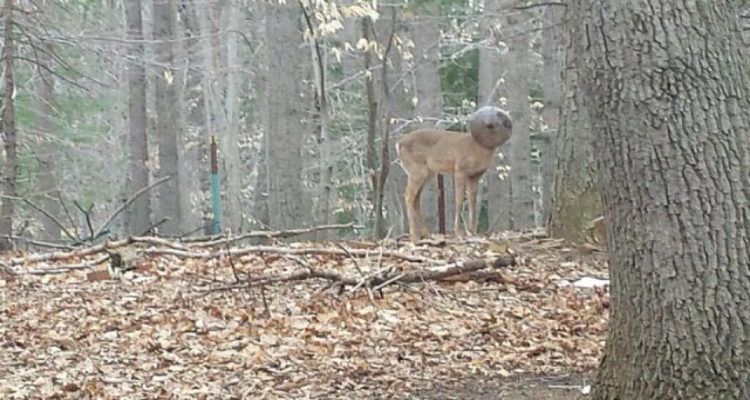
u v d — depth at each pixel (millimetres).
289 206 15930
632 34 4238
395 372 6473
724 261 4195
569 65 10305
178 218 22406
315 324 7598
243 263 9758
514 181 19547
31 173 22500
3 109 14141
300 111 16297
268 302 8188
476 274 8852
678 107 4199
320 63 16188
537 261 9789
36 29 15406
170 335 7320
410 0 18422
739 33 4355
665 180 4230
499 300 8359
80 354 6875
